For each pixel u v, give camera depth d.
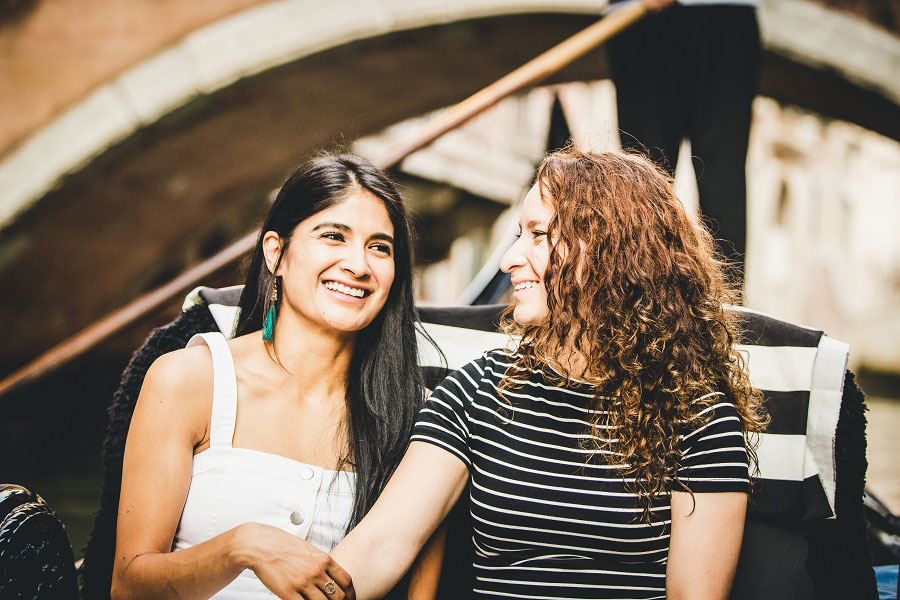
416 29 6.34
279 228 1.70
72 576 1.46
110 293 8.06
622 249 1.54
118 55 6.46
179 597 1.43
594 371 1.53
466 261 17.25
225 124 7.02
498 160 15.03
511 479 1.51
